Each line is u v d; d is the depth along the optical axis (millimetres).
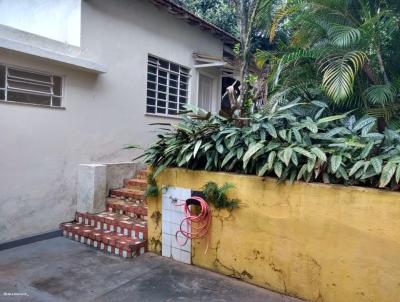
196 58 7102
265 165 3111
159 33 6211
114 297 2979
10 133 4016
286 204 3068
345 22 4234
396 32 4176
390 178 2574
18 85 4168
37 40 4238
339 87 3504
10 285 3160
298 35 4410
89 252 4043
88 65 4652
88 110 4961
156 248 4008
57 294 3014
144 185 5152
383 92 3721
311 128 3168
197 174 3646
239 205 3352
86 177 4789
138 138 5883
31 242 4270
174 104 6871
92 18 4941
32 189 4281
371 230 2654
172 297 3002
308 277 2971
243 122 3627
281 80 4359
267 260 3199
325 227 2867
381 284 2625
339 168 2838
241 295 3074
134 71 5723
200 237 3631
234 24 10211
